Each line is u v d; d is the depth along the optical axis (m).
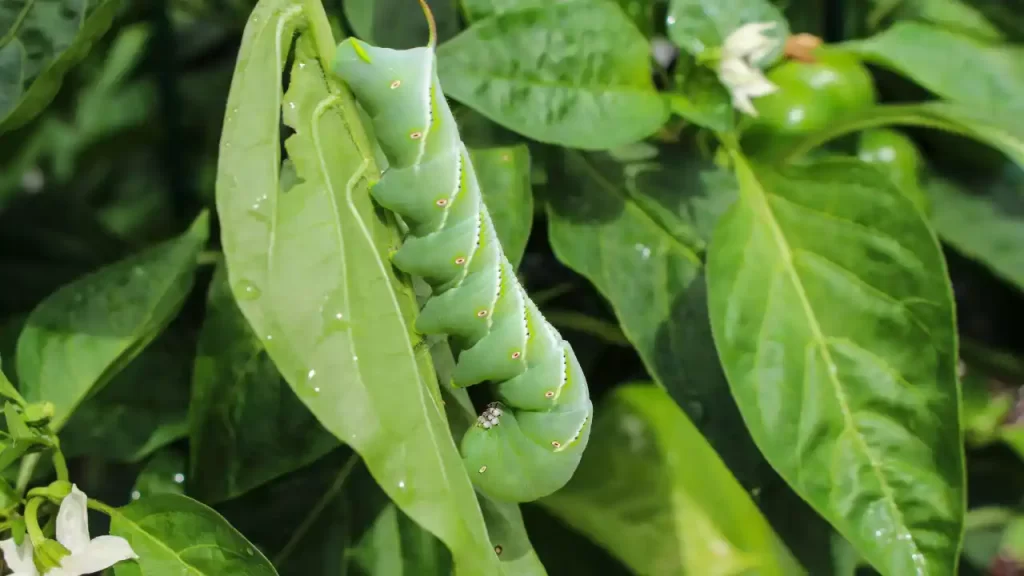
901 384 0.44
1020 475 0.51
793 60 0.47
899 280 0.44
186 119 0.58
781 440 0.44
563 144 0.45
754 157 0.47
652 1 0.47
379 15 0.47
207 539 0.42
